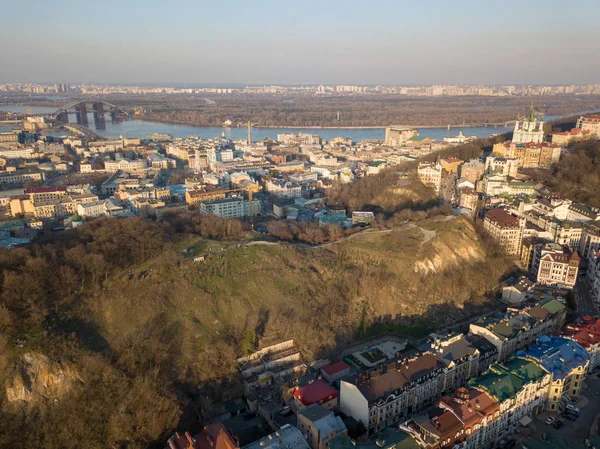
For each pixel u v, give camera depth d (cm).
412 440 19575
